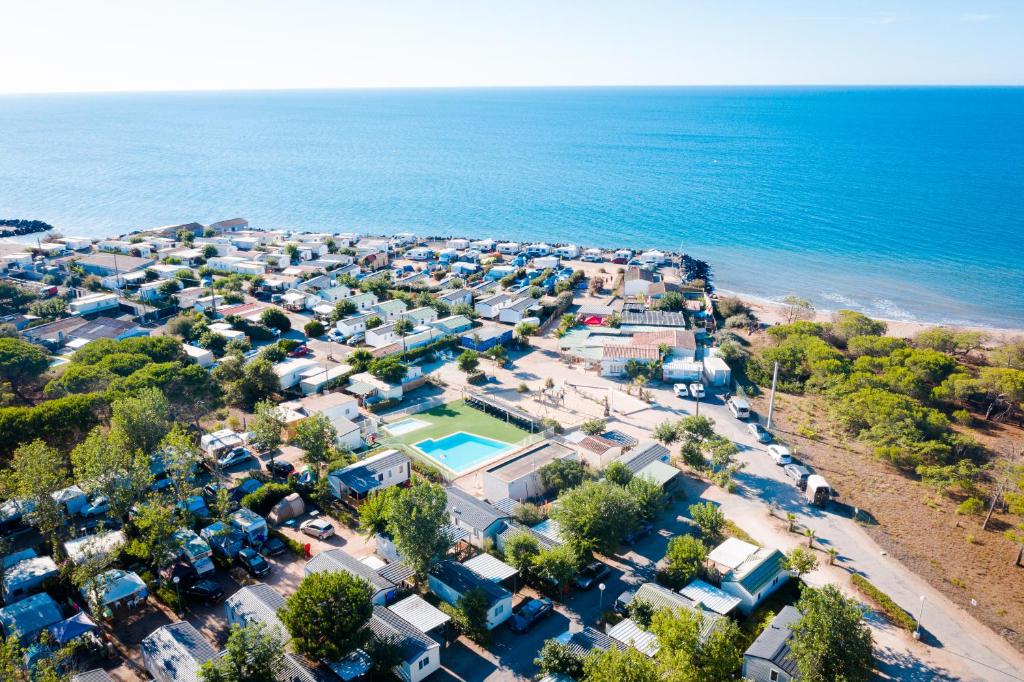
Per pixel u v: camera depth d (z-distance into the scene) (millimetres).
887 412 104438
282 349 134625
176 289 176625
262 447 92812
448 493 81062
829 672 52812
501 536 73562
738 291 199250
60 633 57531
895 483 92875
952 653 61688
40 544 73500
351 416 107625
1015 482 86062
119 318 157750
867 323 147250
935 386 122688
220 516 75812
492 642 61312
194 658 53250
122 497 70625
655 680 47938
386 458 87500
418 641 56938
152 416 84188
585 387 125000
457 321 152125
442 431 106438
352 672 53281
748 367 132000
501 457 97938
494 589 64312
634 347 134125
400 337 142875
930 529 81875
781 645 56688
